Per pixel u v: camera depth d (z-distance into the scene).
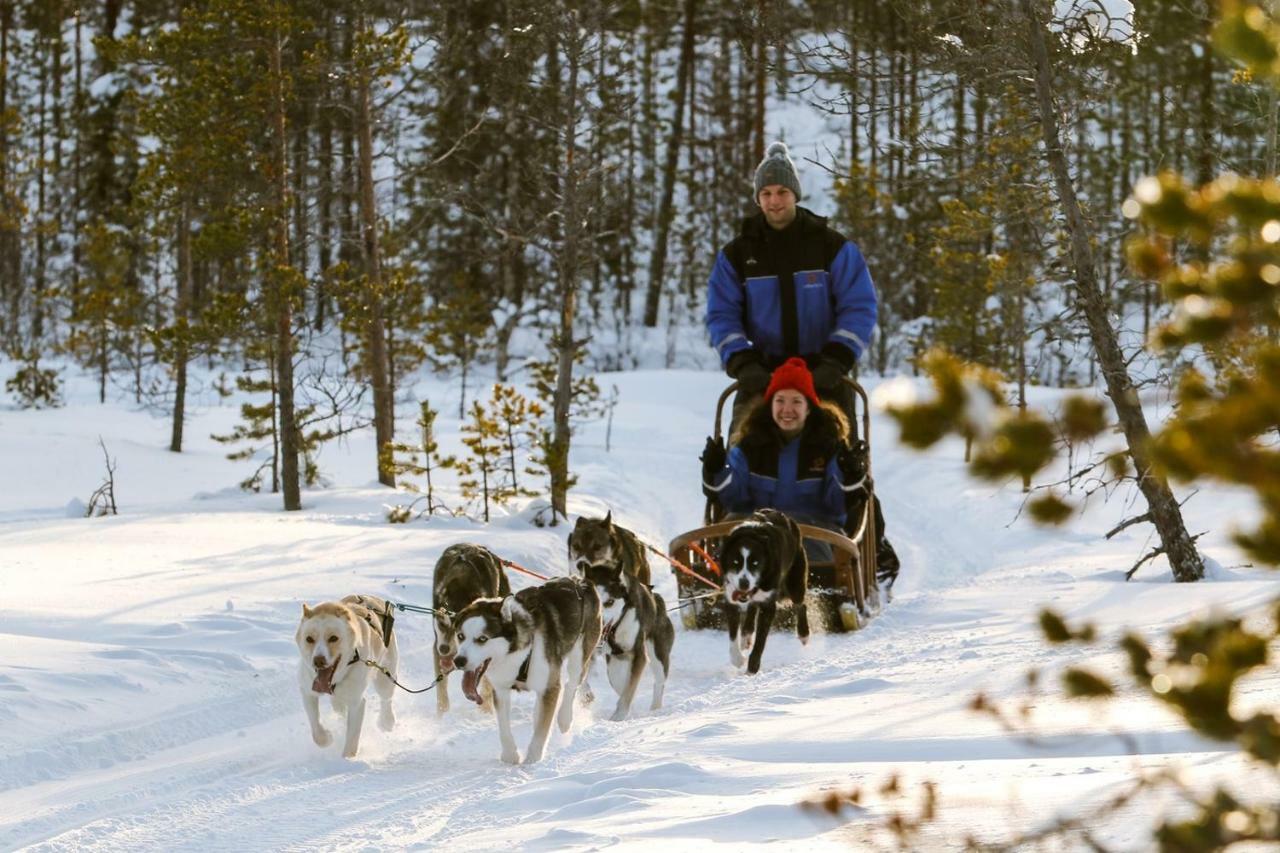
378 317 24.78
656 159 61.47
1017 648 9.94
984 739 6.54
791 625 12.97
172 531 17.80
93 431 33.41
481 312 44.00
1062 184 13.24
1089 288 13.16
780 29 13.45
